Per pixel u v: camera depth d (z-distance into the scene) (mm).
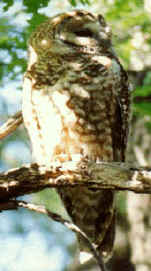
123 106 11945
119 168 9578
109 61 11711
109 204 11734
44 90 11312
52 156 11516
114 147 11820
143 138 17969
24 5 12188
